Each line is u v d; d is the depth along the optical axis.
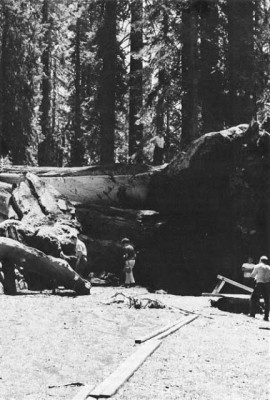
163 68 26.84
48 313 11.53
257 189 21.94
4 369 7.26
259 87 26.56
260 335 11.62
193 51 25.94
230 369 7.93
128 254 20.17
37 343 8.86
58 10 36.31
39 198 20.64
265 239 21.89
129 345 9.16
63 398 6.11
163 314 13.01
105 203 23.48
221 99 26.47
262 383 7.21
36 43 31.97
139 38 30.12
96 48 30.25
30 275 18.06
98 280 20.78
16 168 24.80
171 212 23.17
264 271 15.36
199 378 7.24
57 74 41.41
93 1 30.39
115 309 12.98
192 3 25.52
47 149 35.75
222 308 16.61
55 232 19.17
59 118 42.50
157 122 27.34
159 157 27.83
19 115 29.56
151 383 6.80
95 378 7.07
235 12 26.64
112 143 29.09
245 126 22.88
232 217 22.36
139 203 23.61
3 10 29.45
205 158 22.14
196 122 25.41
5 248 15.11
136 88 28.89
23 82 30.08
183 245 22.22
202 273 22.02
